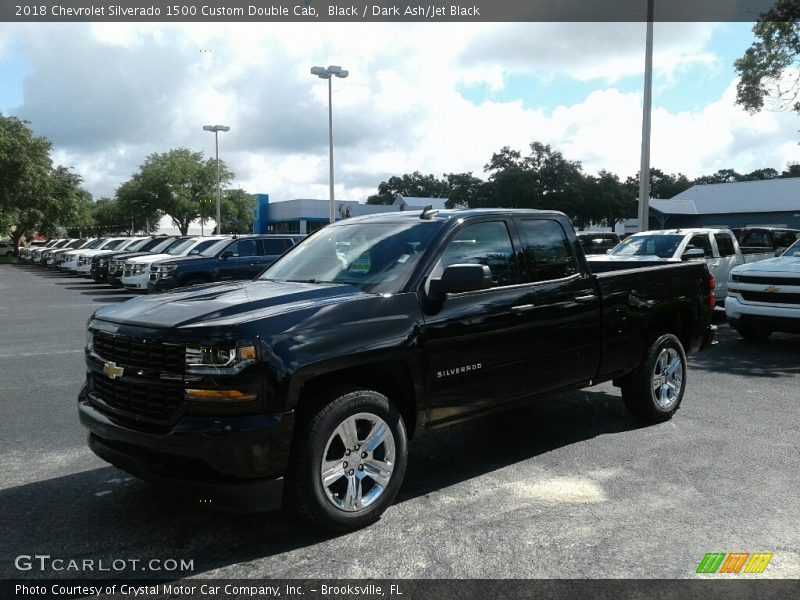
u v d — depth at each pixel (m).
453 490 4.54
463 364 4.44
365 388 3.98
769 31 19.66
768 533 3.81
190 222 63.16
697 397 7.15
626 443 5.55
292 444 3.67
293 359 3.58
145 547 3.70
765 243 16.39
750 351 10.05
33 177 52.72
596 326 5.42
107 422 3.79
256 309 3.80
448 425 4.47
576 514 4.10
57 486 4.62
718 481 4.64
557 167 47.56
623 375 5.81
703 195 59.12
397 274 4.37
